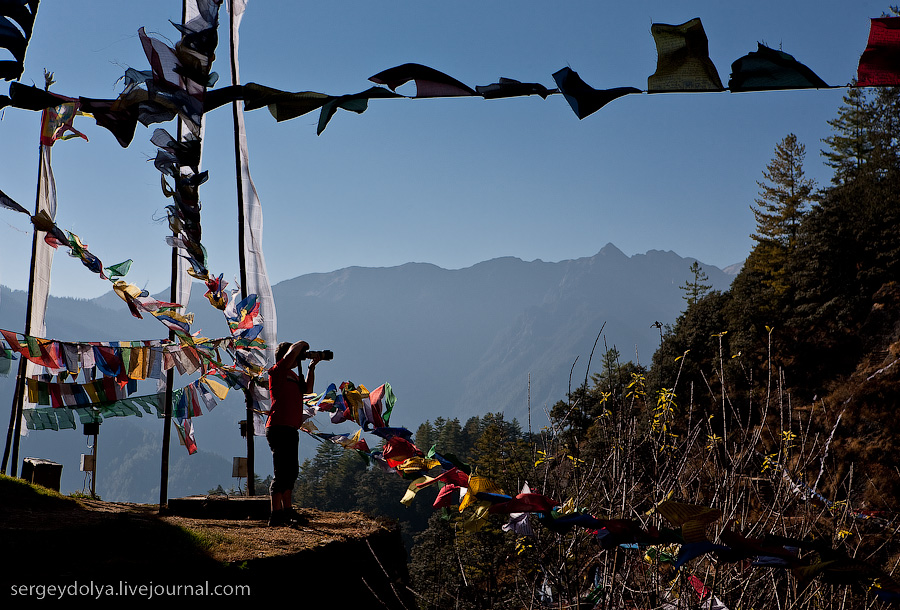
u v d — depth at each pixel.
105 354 6.95
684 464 3.46
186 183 4.15
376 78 2.78
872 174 51.88
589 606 3.22
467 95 2.77
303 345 6.55
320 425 6.78
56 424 8.15
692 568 3.22
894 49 2.23
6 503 5.87
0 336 6.54
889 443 31.97
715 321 50.62
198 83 3.13
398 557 7.10
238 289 7.11
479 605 3.59
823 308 45.78
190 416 7.96
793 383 44.12
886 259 45.41
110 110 3.22
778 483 3.56
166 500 7.54
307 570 5.12
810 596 3.13
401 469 4.59
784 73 2.34
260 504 6.96
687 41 2.39
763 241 58.12
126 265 6.35
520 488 3.67
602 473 3.53
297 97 2.96
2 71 3.09
